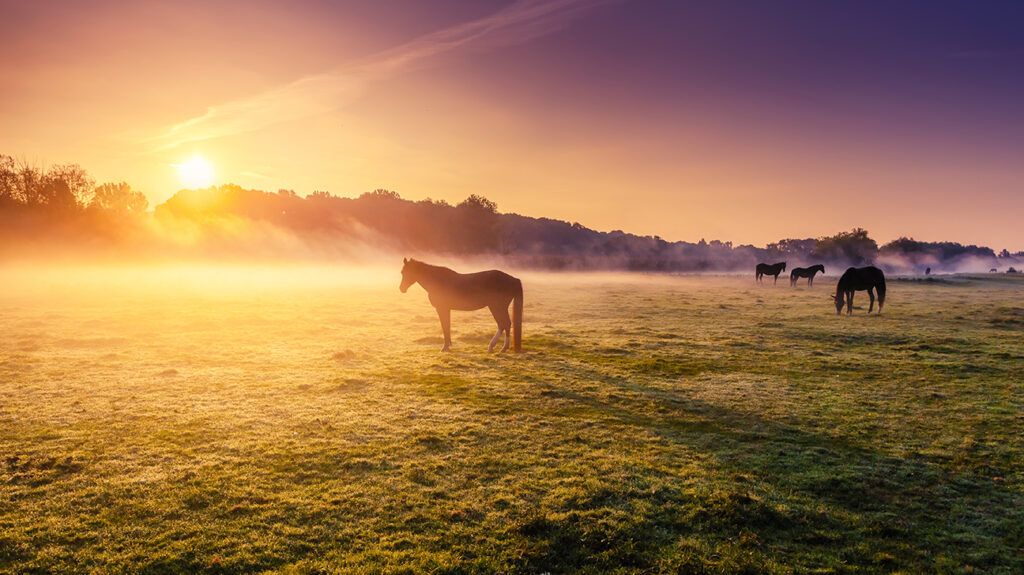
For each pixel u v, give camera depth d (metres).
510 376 13.51
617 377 13.59
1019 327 22.98
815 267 52.47
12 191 65.44
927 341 19.11
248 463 7.80
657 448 8.59
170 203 98.50
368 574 5.21
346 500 6.71
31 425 9.32
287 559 5.47
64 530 5.93
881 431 9.52
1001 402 11.38
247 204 111.12
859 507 6.72
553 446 8.65
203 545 5.68
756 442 8.94
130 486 6.97
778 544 5.85
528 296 38.69
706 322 24.70
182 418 9.79
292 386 12.26
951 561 5.56
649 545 5.79
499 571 5.31
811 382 13.16
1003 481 7.45
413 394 11.67
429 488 7.08
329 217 110.44
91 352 16.06
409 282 17.12
